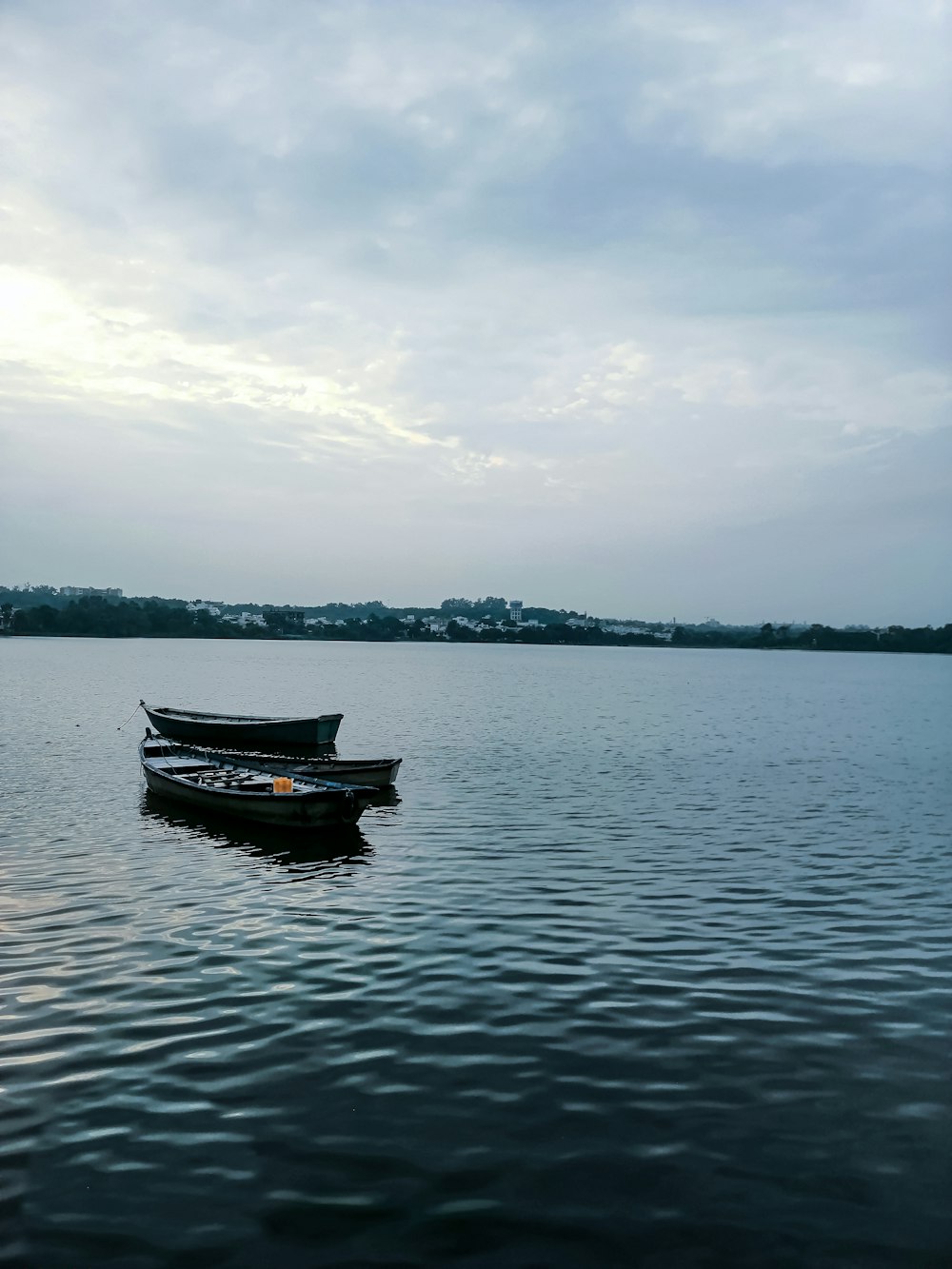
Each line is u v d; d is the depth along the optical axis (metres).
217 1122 10.59
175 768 32.78
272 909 18.72
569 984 14.76
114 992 14.22
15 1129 10.41
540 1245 8.68
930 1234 8.84
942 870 22.50
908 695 104.00
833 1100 11.22
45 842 24.72
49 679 103.06
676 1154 10.09
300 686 101.38
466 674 142.00
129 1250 8.55
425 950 16.30
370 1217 9.03
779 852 24.31
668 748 48.34
